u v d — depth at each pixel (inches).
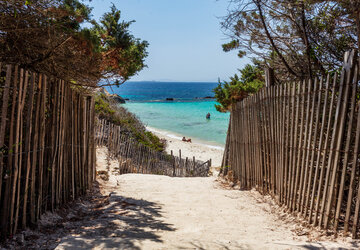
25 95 130.6
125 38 212.8
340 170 134.5
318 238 134.3
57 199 171.2
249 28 255.6
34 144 139.3
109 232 141.6
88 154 233.3
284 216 176.2
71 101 191.6
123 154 450.9
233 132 316.2
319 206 145.4
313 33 229.0
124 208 197.2
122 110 717.3
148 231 147.5
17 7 147.0
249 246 123.1
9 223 123.6
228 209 203.5
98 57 200.1
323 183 149.1
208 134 1285.7
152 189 272.4
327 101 142.4
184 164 570.9
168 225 162.1
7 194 118.9
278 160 199.3
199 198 236.7
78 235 131.3
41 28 163.6
